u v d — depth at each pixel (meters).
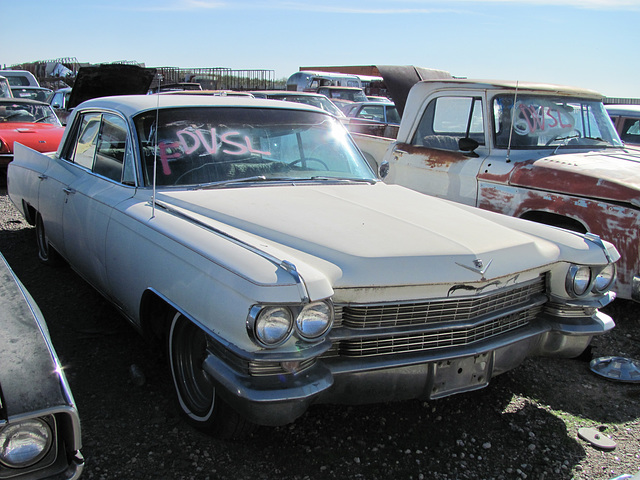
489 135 5.11
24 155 5.21
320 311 2.16
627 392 3.41
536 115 5.20
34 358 1.71
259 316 2.07
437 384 2.55
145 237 2.82
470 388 2.66
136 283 2.91
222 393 2.26
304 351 2.14
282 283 2.10
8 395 1.59
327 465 2.56
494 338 2.70
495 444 2.80
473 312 2.57
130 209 3.06
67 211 3.91
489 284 2.58
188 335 2.71
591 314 3.03
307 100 12.54
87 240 3.56
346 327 2.38
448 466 2.61
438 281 2.41
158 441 2.65
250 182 3.32
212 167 3.30
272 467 2.52
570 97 5.51
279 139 3.64
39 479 1.61
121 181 3.42
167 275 2.59
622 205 4.15
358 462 2.59
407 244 2.55
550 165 4.64
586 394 3.36
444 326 2.49
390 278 2.35
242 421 2.51
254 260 2.24
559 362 3.79
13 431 1.57
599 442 2.84
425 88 5.77
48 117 10.67
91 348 3.51
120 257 3.08
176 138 3.35
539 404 3.21
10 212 7.21
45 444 1.62
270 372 2.16
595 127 5.59
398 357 2.44
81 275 4.00
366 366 2.37
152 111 3.45
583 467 2.65
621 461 2.71
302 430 2.81
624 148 5.55
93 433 2.68
